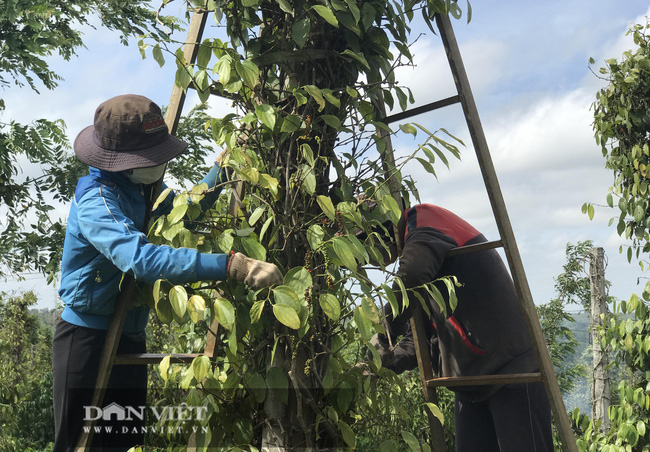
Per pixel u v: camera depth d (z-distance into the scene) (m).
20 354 12.66
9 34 7.25
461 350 2.44
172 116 2.06
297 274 1.67
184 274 1.63
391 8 2.04
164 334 5.91
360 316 1.71
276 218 1.83
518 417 2.38
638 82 3.77
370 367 2.00
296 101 1.93
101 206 1.81
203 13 2.02
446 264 2.38
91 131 2.04
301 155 1.89
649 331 3.98
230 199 1.95
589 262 10.20
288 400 1.82
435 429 2.19
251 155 1.80
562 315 13.93
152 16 9.15
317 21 1.95
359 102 2.00
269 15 1.96
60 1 8.67
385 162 2.07
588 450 4.12
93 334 1.92
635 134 3.87
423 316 2.58
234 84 1.74
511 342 2.40
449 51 2.24
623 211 3.93
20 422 10.38
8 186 6.88
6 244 6.73
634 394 3.89
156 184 2.03
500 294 2.42
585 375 13.98
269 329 1.85
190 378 1.73
